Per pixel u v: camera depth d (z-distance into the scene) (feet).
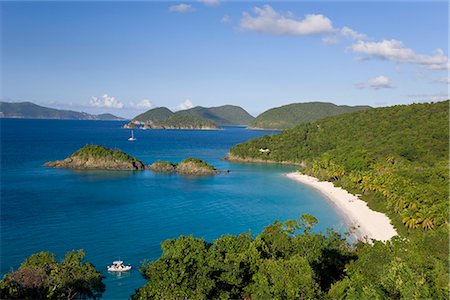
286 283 124.16
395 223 300.20
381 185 374.84
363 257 160.56
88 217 316.40
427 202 285.43
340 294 129.39
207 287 128.47
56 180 469.16
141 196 400.06
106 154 576.61
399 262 138.41
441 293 124.06
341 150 586.04
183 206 363.35
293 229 210.59
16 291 113.39
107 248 247.09
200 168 565.94
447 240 169.48
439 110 641.81
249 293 139.54
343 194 419.95
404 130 592.19
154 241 262.88
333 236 204.13
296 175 558.15
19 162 602.44
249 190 444.14
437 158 462.60
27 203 355.15
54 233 272.72
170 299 122.11
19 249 239.91
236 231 291.38
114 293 187.83
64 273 130.11
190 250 143.84
